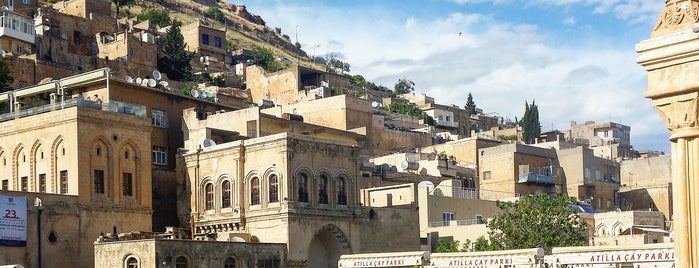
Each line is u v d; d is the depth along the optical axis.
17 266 49.09
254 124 91.44
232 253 69.69
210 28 190.12
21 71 124.31
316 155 76.62
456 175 119.88
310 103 128.12
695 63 12.11
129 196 76.56
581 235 79.44
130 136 77.38
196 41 186.50
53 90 83.25
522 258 55.38
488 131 181.88
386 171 103.19
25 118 76.94
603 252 50.75
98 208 73.75
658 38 12.41
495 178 124.69
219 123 93.25
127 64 148.88
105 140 75.31
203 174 80.06
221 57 191.75
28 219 68.50
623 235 86.00
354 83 199.38
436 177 111.19
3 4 152.12
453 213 94.38
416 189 90.12
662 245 47.97
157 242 65.19
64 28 150.75
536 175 123.38
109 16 168.00
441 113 181.50
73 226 71.69
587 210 109.31
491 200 100.31
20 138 77.12
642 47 12.61
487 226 82.56
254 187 76.31
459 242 87.44
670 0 12.52
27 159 76.44
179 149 83.69
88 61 145.12
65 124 74.00
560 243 77.31
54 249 70.06
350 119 125.00
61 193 73.81
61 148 74.31
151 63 153.75
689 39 12.05
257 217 75.38
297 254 73.62
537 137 187.62
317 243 77.50
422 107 183.88
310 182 75.75
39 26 145.50
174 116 93.75
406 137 138.00
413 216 84.31
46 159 75.06
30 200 68.88
